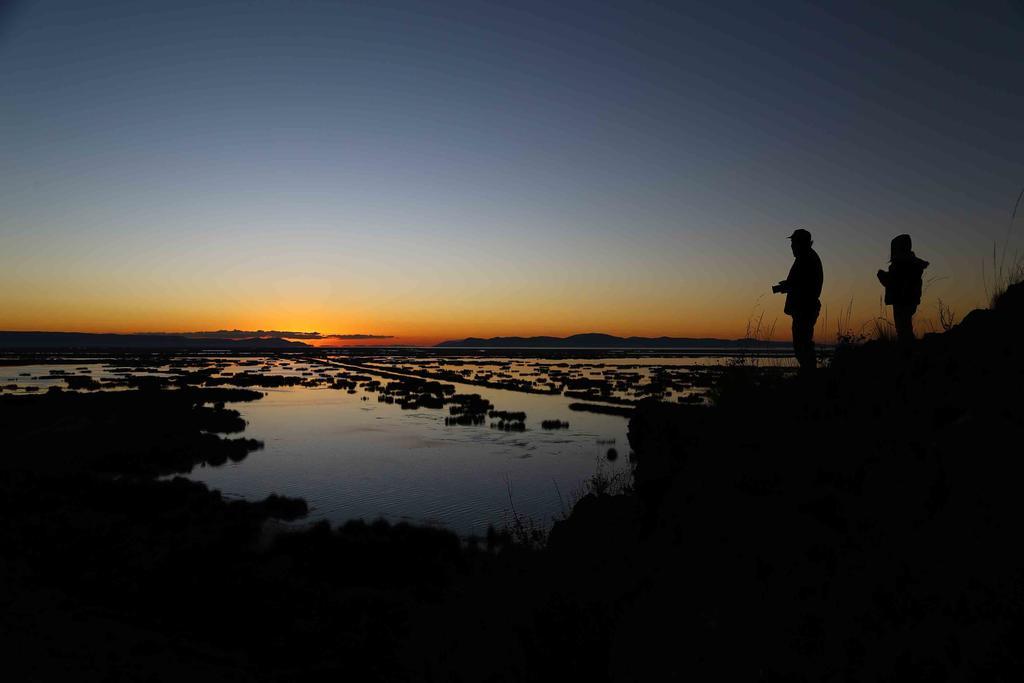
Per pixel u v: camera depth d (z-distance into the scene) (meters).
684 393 74.12
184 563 16.97
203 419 52.41
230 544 18.97
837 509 4.25
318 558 18.28
